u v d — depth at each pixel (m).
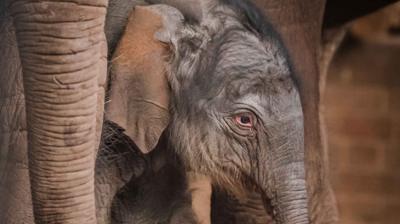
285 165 5.53
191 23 5.39
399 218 12.41
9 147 4.85
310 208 6.59
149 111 5.27
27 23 4.21
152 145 5.29
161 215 5.61
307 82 6.59
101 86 4.77
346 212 12.34
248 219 6.11
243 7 5.56
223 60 5.41
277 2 6.48
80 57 4.24
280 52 5.53
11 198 4.84
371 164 12.45
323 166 6.68
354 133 12.45
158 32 5.29
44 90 4.25
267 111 5.48
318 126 6.65
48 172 4.31
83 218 4.35
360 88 12.51
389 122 12.52
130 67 5.25
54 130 4.28
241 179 5.59
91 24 4.24
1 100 4.88
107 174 5.38
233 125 5.46
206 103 5.42
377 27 12.48
